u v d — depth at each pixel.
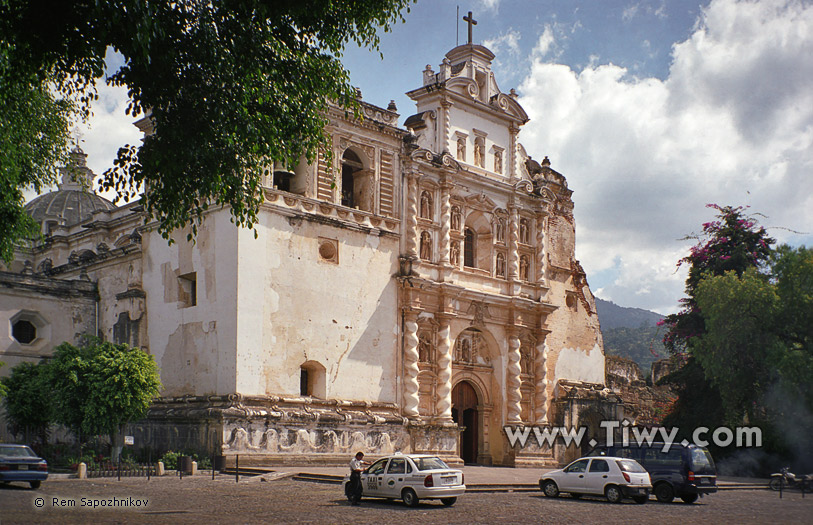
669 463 32.44
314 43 24.72
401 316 47.84
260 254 41.84
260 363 41.12
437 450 47.84
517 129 56.28
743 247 60.50
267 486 32.31
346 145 46.44
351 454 43.28
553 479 32.19
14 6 20.08
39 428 44.59
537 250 56.47
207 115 22.36
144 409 38.06
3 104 24.92
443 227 50.22
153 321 45.88
